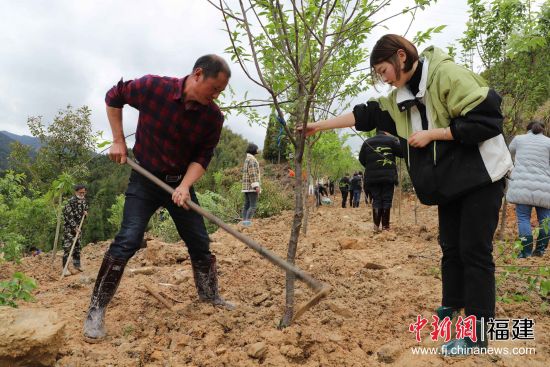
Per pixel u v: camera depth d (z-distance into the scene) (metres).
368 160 7.72
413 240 6.77
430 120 2.67
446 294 3.03
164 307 3.78
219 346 3.00
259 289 4.21
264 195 14.55
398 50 2.67
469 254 2.63
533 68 5.86
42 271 5.79
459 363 2.59
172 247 5.72
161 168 3.33
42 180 20.59
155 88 3.14
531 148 5.81
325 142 8.85
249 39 2.91
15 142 21.28
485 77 6.24
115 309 3.74
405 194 16.94
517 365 2.56
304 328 3.07
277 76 3.17
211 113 3.23
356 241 6.20
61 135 20.78
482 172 2.55
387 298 3.82
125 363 2.74
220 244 6.18
